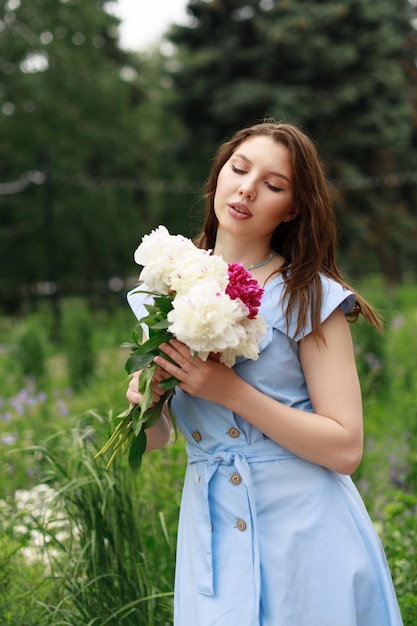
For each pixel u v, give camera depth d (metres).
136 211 21.42
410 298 18.20
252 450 2.08
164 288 1.99
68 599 2.80
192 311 1.83
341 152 20.89
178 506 3.36
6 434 4.70
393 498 4.17
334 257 2.23
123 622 2.73
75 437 3.04
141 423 2.08
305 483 2.06
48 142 19.53
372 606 2.06
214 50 20.73
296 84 20.61
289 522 2.05
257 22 20.36
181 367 1.99
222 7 20.94
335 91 20.36
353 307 2.23
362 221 20.78
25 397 5.89
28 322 8.63
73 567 2.87
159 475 3.54
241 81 20.56
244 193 2.13
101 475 2.90
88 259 20.58
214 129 21.53
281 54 20.39
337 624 1.99
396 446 5.59
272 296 2.12
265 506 2.06
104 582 2.80
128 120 21.84
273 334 2.07
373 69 20.69
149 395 2.01
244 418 2.04
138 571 2.80
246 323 1.91
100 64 21.78
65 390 7.44
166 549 3.06
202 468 2.13
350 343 2.12
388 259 22.20
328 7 20.33
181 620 2.13
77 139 20.16
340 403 2.04
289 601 2.00
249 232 2.18
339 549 2.04
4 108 19.86
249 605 1.99
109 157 20.98
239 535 2.05
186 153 22.16
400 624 2.12
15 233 19.61
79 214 19.53
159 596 2.75
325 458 2.02
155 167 22.23
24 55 19.92
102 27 22.28
